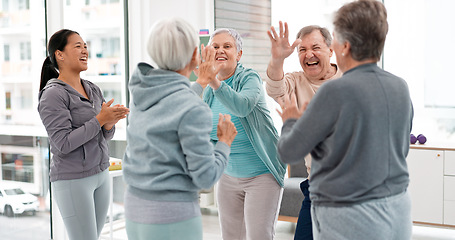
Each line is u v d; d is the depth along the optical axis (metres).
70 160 2.58
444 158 4.21
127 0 4.53
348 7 1.69
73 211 2.59
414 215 4.36
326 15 5.00
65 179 2.57
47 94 2.55
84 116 2.63
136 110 1.88
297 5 5.09
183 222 1.82
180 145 1.80
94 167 2.65
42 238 3.76
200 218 1.89
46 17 3.76
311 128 1.64
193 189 1.84
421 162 4.31
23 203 3.62
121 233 4.39
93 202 2.67
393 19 4.89
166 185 1.79
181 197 1.83
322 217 1.71
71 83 2.70
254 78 2.58
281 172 2.64
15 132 3.55
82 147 2.61
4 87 3.47
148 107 1.84
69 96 2.60
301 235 2.24
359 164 1.63
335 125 1.63
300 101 2.46
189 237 1.83
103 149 2.73
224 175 2.72
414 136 4.53
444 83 4.78
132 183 1.86
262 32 5.16
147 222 1.81
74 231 2.61
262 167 2.61
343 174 1.65
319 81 2.46
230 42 2.65
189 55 1.85
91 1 4.17
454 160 4.17
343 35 1.68
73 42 2.65
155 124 1.77
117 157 4.64
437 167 4.25
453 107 4.75
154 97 1.82
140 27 4.52
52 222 3.81
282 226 4.62
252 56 5.19
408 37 4.86
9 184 3.53
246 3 5.16
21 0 3.58
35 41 3.69
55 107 2.53
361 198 1.64
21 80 3.60
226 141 1.96
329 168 1.69
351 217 1.64
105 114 2.59
